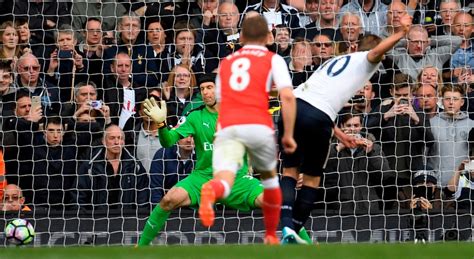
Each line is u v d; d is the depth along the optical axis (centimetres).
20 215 3594
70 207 3734
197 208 3341
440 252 2014
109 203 3734
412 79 3844
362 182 3675
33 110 3803
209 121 3300
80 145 3769
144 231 3300
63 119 3791
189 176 3331
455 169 3741
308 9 3981
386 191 3697
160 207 3272
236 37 3959
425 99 3775
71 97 3891
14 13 3991
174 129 3288
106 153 3741
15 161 3759
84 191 3728
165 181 3741
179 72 3844
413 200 3669
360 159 3681
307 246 2117
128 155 3759
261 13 3997
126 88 3878
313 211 3612
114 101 3850
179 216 3603
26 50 3922
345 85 2741
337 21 3956
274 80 2355
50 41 3981
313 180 2781
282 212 2694
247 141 2323
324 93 2736
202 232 3597
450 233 3631
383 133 3731
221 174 2292
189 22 3997
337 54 3884
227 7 3978
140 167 3759
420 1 4012
